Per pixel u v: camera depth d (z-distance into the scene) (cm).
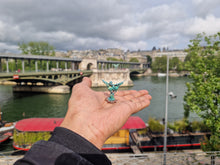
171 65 16538
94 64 10731
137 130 2159
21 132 1995
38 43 9725
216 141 1209
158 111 4291
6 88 8731
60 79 7288
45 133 1967
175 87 8194
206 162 1252
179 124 2155
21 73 5312
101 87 9369
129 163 1177
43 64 9856
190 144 2048
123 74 9825
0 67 5384
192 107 1332
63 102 5450
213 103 1270
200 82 1341
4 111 4409
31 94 6912
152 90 7369
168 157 1365
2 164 1026
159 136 2044
